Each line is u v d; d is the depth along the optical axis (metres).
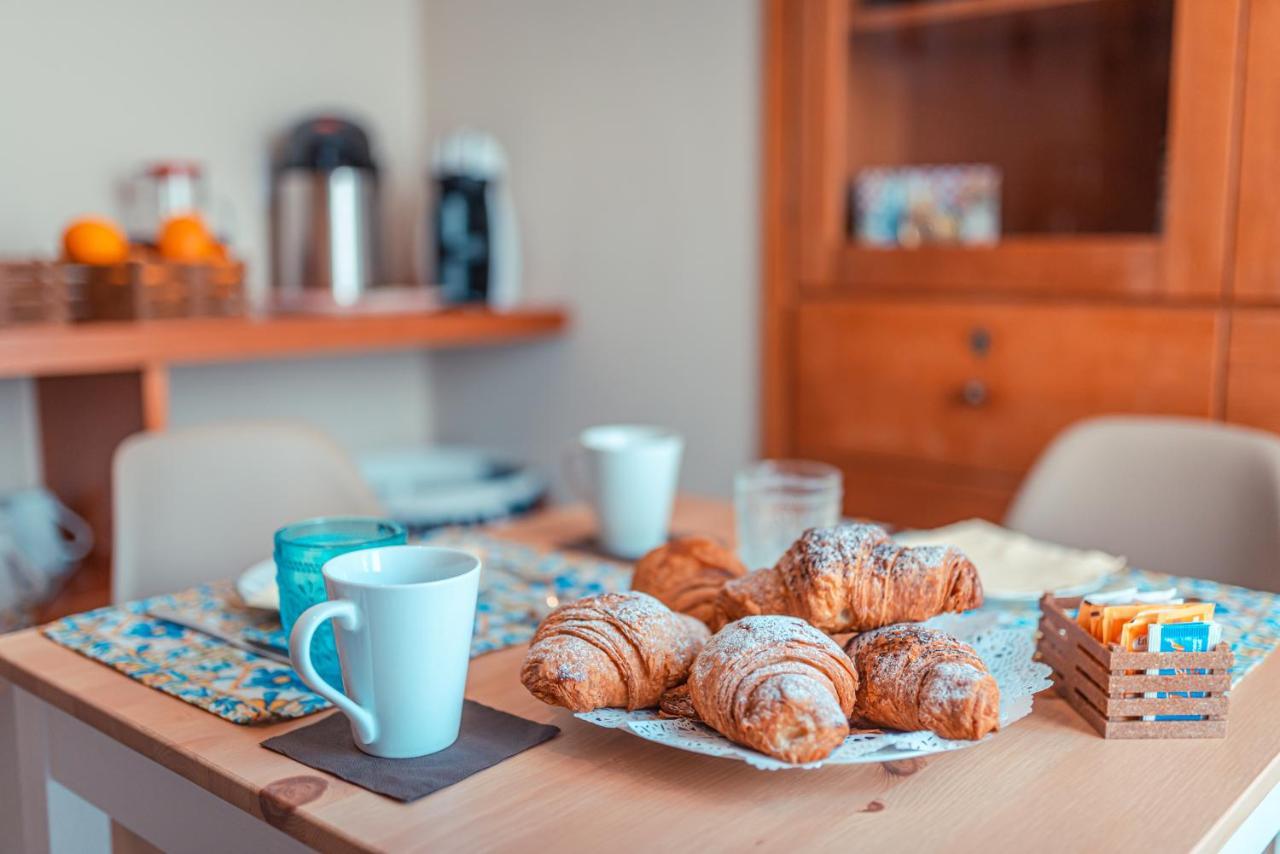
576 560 1.06
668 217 2.05
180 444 1.25
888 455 1.81
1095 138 1.54
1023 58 1.60
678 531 1.18
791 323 1.90
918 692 0.59
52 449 1.91
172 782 0.68
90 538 1.84
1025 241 1.63
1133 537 1.24
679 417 2.09
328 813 0.57
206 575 1.23
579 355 2.25
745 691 0.57
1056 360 1.61
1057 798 0.58
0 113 1.86
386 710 0.62
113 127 2.00
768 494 0.97
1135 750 0.64
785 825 0.56
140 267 1.65
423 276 2.30
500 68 2.31
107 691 0.74
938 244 1.71
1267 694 0.73
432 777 0.60
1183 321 1.49
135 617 0.89
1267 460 1.17
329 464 1.31
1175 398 1.51
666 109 2.03
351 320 1.91
